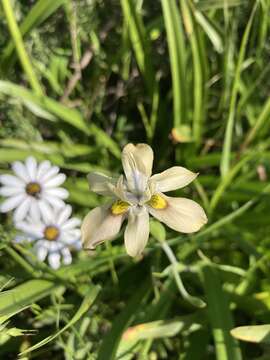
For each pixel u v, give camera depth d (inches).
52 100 11.3
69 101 12.0
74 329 8.7
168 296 9.9
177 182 7.3
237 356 8.8
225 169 11.1
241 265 11.4
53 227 9.2
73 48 11.5
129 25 11.1
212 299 9.6
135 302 9.8
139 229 7.1
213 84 12.7
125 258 10.8
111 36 12.3
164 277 11.0
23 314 9.7
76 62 11.4
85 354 9.2
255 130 11.4
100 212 7.2
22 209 9.2
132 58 12.4
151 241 10.4
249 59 11.7
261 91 12.4
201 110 11.7
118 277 10.9
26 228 9.1
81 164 11.4
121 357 9.0
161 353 10.0
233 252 11.6
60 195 9.4
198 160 11.9
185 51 11.4
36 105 11.2
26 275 9.4
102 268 10.2
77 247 9.3
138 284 10.9
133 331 9.0
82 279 9.9
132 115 13.1
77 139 12.4
